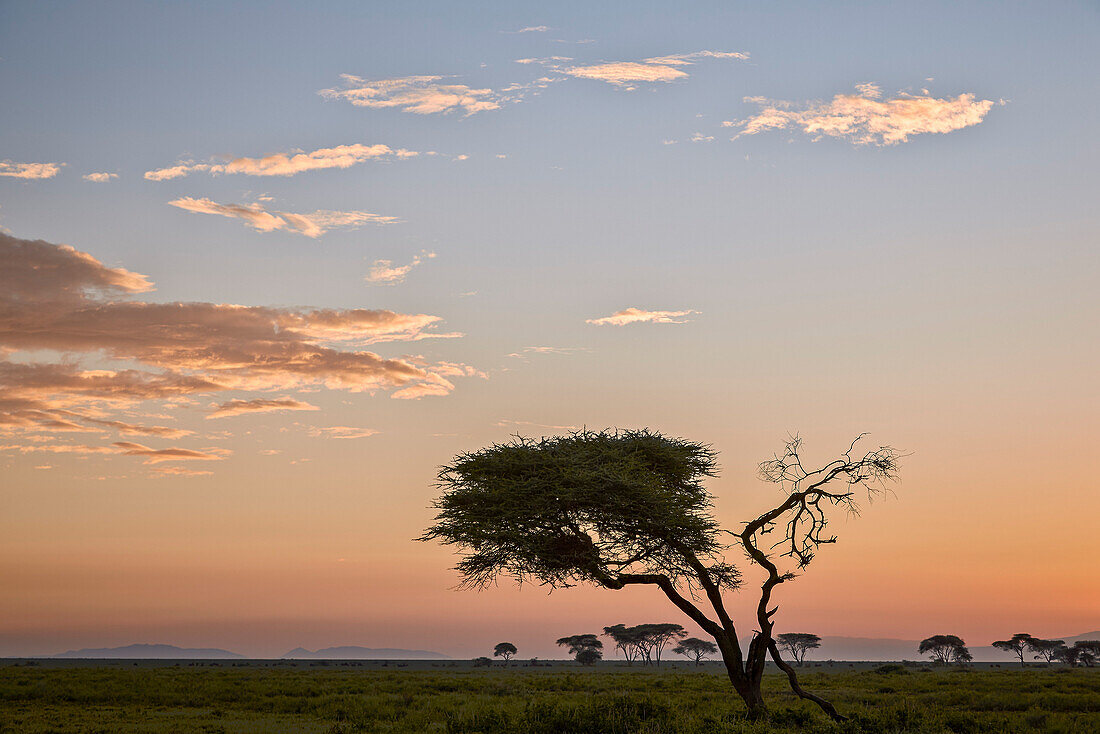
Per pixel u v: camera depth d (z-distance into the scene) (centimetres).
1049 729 2641
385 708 3656
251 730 2959
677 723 2539
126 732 2855
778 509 2733
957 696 4094
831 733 2402
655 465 2892
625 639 16812
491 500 2731
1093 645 14275
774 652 2723
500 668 14700
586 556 2695
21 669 8394
